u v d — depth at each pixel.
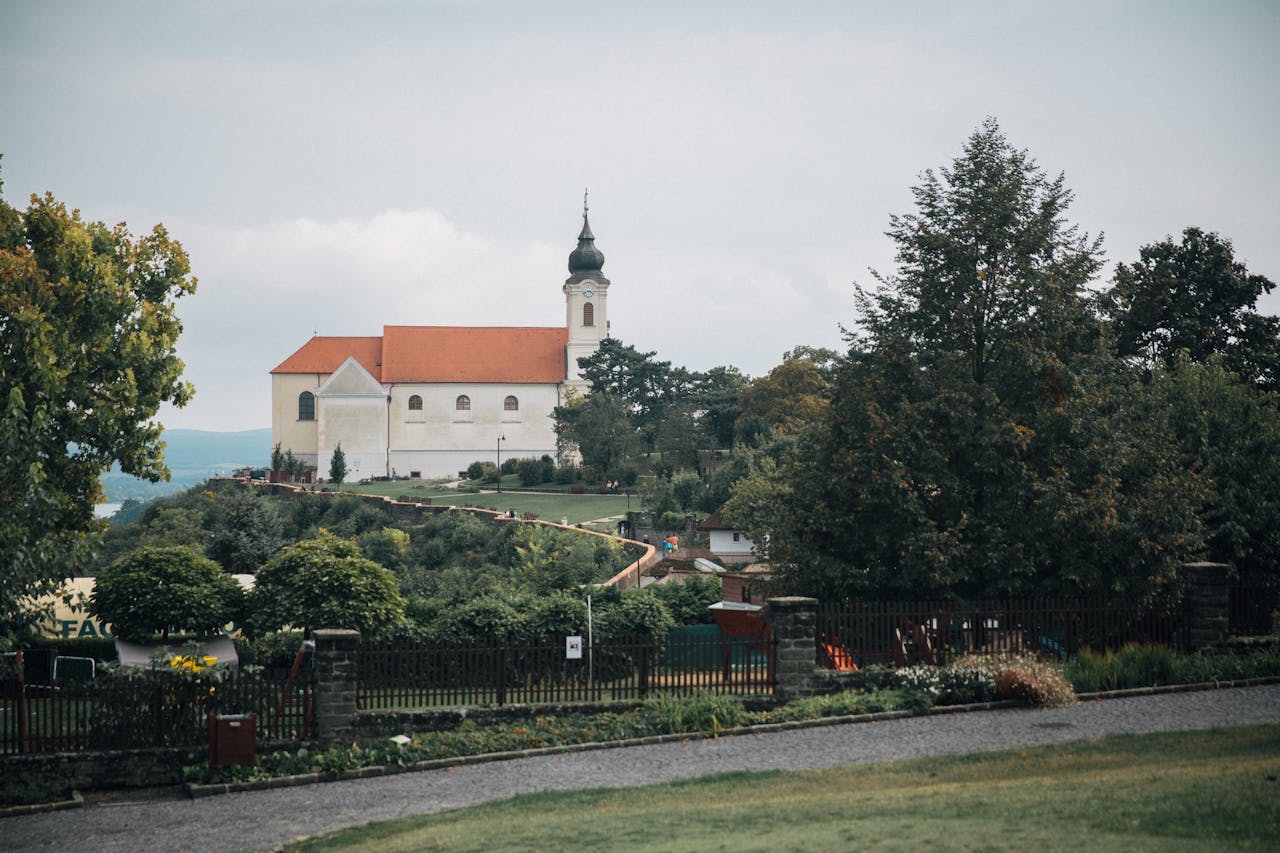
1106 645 24.83
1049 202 29.50
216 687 20.53
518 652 22.38
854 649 23.69
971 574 26.50
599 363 130.00
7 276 33.38
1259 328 51.44
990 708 22.08
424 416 130.88
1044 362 27.17
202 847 15.68
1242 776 14.59
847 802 15.12
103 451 36.47
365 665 21.52
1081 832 12.31
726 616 30.80
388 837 15.24
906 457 26.91
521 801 16.94
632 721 21.55
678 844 13.29
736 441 90.50
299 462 126.44
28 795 18.56
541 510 94.56
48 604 21.23
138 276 39.84
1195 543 26.42
